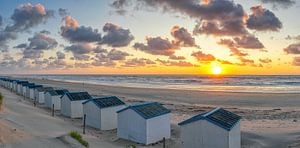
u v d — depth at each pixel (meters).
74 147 17.08
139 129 22.64
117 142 22.72
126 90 80.12
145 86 104.94
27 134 18.83
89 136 23.41
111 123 28.00
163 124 23.86
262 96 61.75
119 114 24.09
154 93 70.44
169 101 53.47
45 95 42.41
